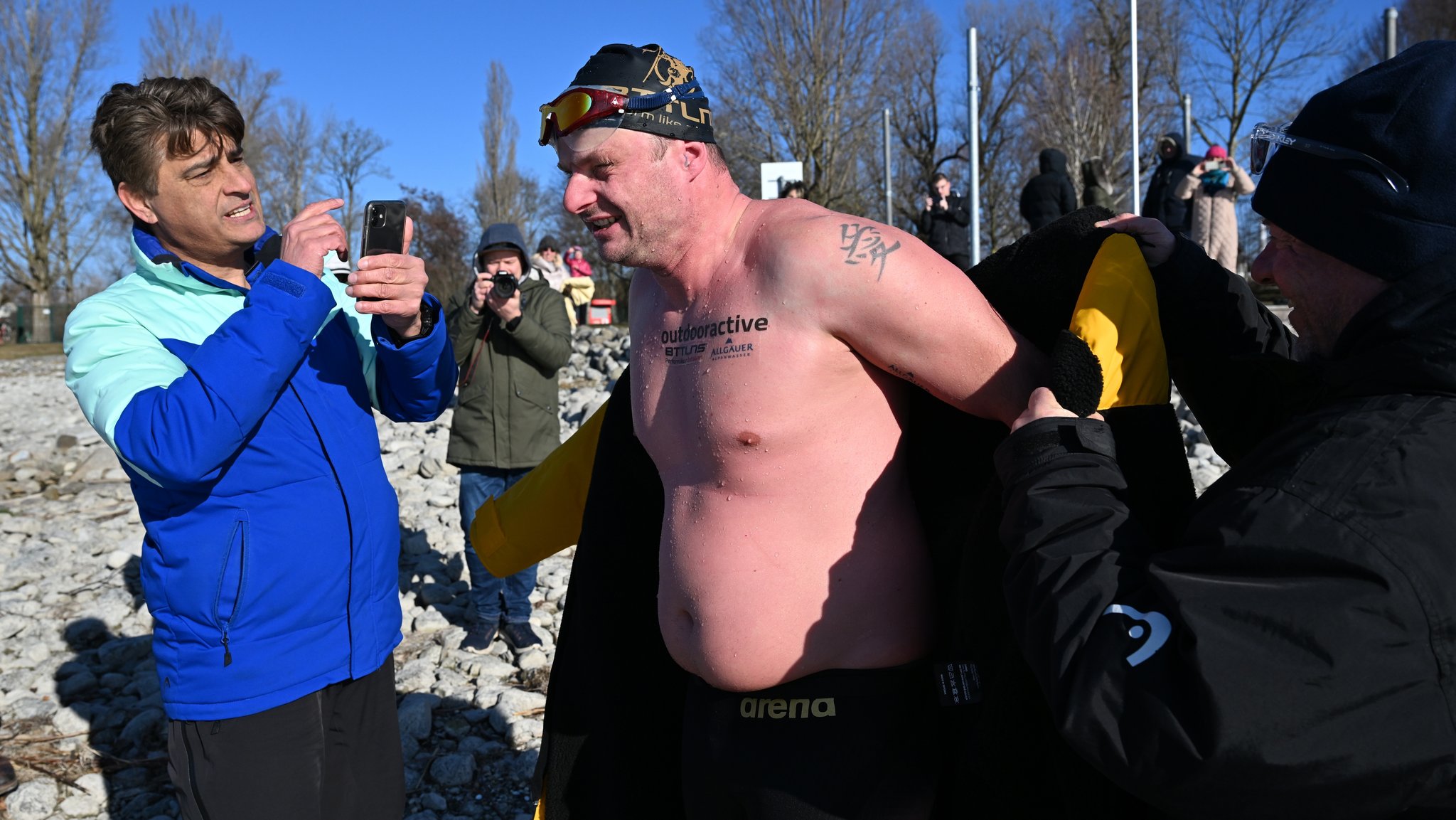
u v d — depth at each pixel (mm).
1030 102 41062
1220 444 2146
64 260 49281
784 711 2062
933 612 2139
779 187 15906
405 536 6668
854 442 2023
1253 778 1287
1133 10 13523
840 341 1969
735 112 37125
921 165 44750
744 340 2004
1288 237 1602
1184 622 1342
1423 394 1389
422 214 40281
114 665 4797
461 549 6461
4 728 4234
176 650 2297
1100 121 35062
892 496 2088
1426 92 1414
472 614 5203
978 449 2141
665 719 2520
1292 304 1613
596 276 41250
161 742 4090
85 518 7582
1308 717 1269
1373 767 1266
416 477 8312
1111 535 1512
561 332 4902
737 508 2062
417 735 4035
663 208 2021
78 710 4270
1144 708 1346
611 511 2492
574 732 2574
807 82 35750
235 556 2260
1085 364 1646
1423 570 1273
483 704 4289
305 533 2334
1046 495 1560
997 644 1935
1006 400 1913
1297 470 1374
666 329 2180
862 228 1915
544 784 2596
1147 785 1360
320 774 2391
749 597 2033
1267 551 1330
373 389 2766
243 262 2613
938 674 2033
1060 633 1455
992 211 43875
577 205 2027
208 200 2381
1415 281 1409
